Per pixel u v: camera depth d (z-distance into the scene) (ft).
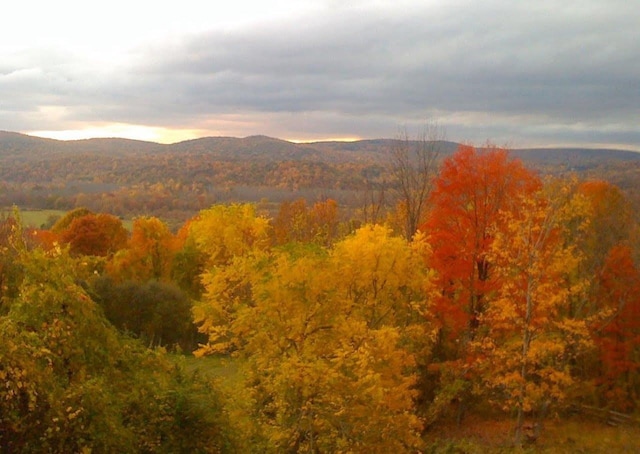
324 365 40.04
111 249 148.25
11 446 20.92
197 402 26.50
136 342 28.22
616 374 75.51
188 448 26.02
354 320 49.85
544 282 62.18
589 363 79.36
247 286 55.26
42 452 21.07
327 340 45.44
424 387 74.64
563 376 61.72
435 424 76.07
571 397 74.23
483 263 71.97
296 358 40.40
